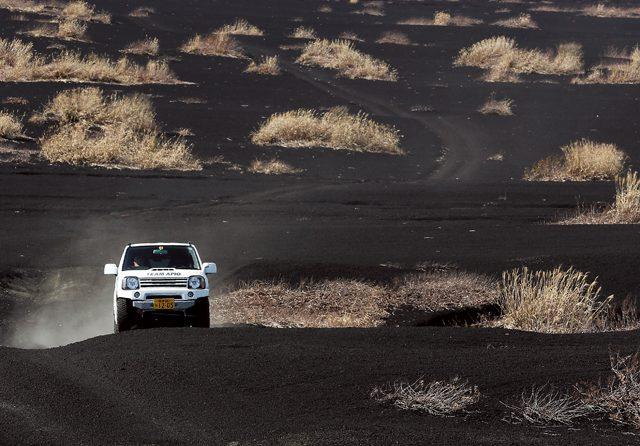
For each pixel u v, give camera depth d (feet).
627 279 224.12
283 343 141.79
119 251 252.62
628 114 581.12
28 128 431.43
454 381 121.19
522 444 100.07
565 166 433.48
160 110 502.38
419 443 98.99
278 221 307.17
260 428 104.78
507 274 229.45
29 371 123.54
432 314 205.16
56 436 98.99
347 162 432.25
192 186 358.64
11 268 226.58
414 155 459.73
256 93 580.30
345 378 122.01
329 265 229.66
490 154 468.75
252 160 419.54
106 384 119.96
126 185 350.84
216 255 250.98
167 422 106.22
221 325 193.57
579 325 195.21
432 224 309.01
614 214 324.39
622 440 104.06
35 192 328.08
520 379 123.44
